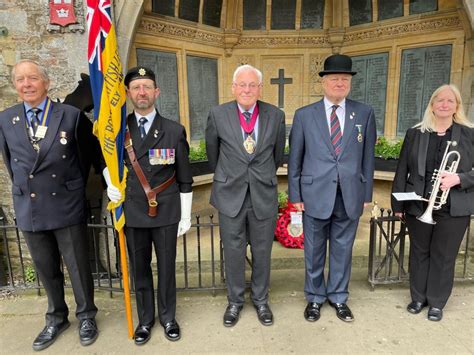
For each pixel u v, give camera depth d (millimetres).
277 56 4805
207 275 3447
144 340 2396
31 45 3025
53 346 2402
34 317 2750
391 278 3070
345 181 2400
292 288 3135
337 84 2301
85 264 2400
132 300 2965
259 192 2379
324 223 2557
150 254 2400
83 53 3041
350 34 4551
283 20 4688
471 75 3627
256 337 2467
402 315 2695
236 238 2467
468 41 3596
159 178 2227
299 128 2480
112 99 2084
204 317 2715
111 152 2105
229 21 4621
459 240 2475
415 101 4188
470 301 2883
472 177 2318
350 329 2537
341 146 2398
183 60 4254
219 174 2430
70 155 2215
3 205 3289
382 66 4383
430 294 2621
